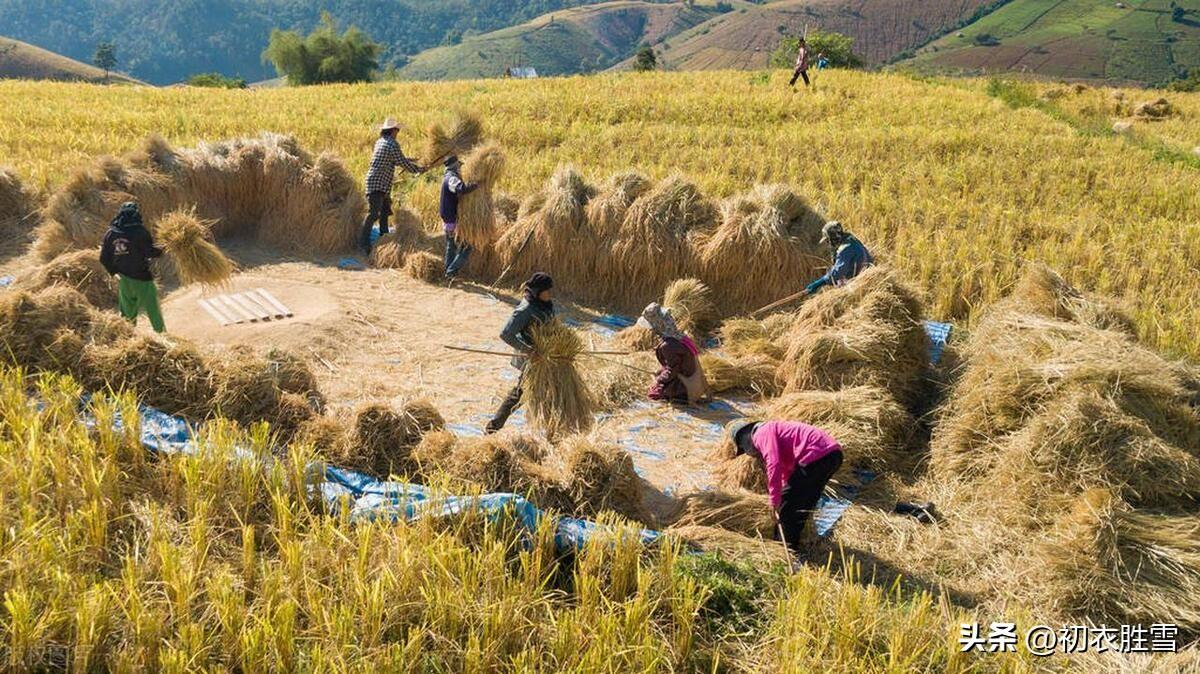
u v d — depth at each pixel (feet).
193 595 15.38
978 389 25.11
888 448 25.76
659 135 69.56
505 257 39.47
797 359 28.91
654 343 32.81
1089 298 30.04
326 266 40.40
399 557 17.02
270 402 22.79
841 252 32.65
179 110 77.61
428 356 31.37
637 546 18.20
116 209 38.01
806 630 16.46
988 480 23.12
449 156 38.22
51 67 437.99
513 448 21.52
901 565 20.56
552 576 18.08
